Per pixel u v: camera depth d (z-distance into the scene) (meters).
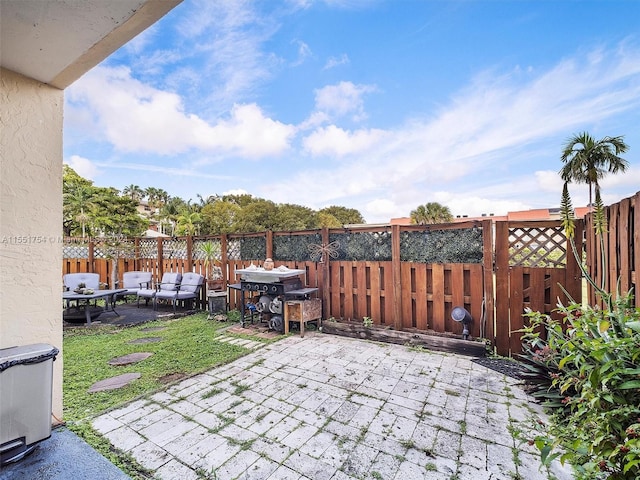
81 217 18.75
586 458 1.42
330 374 3.41
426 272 4.59
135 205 20.89
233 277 6.79
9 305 1.86
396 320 4.75
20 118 1.89
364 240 5.16
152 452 2.10
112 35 1.48
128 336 5.02
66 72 1.85
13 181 1.87
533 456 2.04
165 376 3.40
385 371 3.49
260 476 1.88
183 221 25.62
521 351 3.87
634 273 2.30
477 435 2.28
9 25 1.38
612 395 1.43
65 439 1.81
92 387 3.13
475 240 4.21
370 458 2.04
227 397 2.89
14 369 1.53
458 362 3.75
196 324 5.80
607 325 1.61
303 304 4.96
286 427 2.40
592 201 2.76
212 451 2.12
